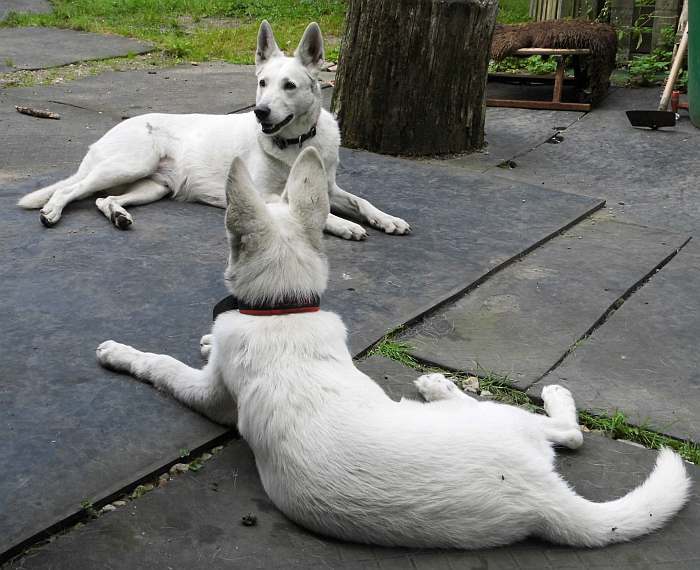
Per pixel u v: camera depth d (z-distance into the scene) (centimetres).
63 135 713
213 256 465
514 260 489
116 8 1451
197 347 367
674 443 321
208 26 1352
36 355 353
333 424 253
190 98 862
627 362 378
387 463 243
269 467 265
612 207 592
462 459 243
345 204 532
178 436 303
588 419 333
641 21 988
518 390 353
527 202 581
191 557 246
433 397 331
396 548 251
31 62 1006
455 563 247
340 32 1286
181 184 551
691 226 558
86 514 262
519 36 826
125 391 329
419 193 591
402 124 677
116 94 875
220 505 269
